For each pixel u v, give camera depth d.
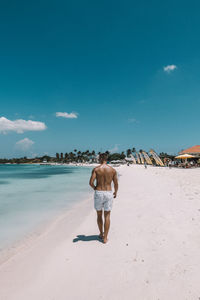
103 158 4.11
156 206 6.55
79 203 8.40
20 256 3.51
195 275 2.64
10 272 2.96
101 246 3.74
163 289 2.40
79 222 5.51
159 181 14.30
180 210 5.83
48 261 3.26
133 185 12.96
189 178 15.38
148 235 4.12
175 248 3.46
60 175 30.67
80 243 3.95
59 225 5.33
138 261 3.09
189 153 45.53
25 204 8.23
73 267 3.01
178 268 2.82
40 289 2.51
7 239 4.37
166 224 4.70
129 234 4.26
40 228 5.12
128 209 6.45
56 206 7.83
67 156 182.75
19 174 33.84
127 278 2.65
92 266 3.01
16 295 2.40
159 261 3.05
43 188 13.84
